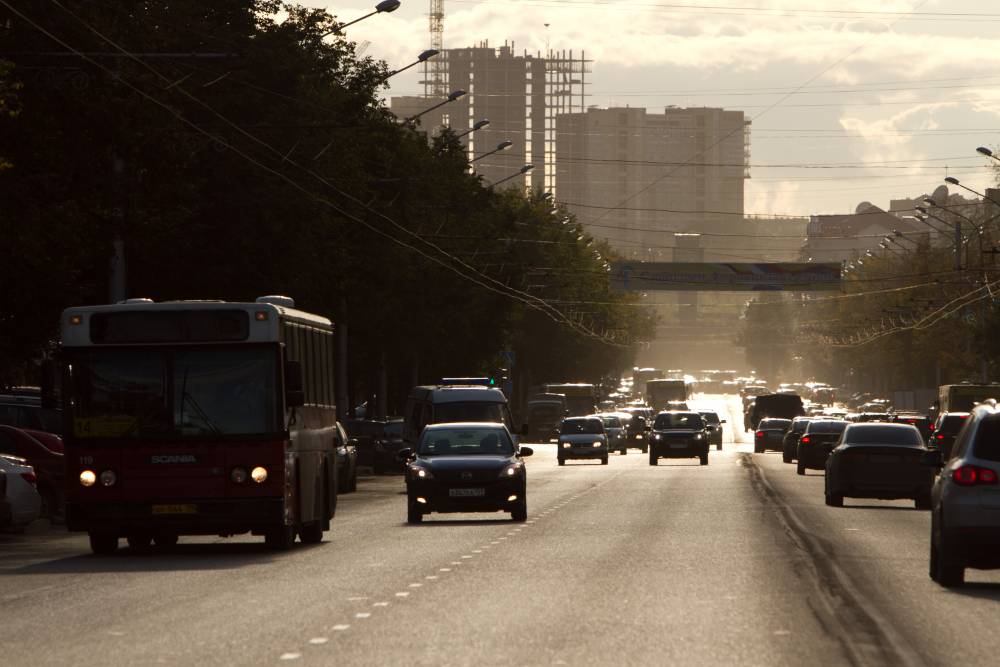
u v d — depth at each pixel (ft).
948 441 492.13
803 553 211.00
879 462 335.88
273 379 224.94
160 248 436.76
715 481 473.26
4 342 369.91
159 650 120.06
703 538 240.94
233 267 453.58
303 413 241.14
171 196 391.65
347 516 328.08
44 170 351.67
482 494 289.53
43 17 331.57
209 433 222.89
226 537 276.00
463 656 115.24
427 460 295.69
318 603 153.07
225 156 445.37
